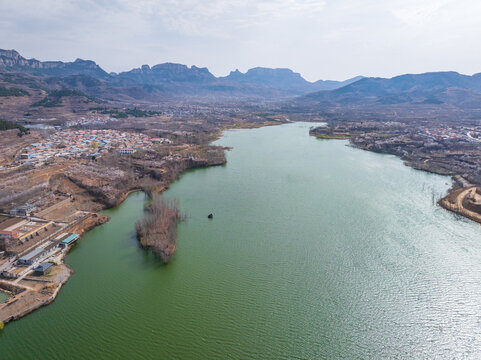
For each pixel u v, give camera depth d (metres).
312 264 125.31
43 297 103.44
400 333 93.06
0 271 114.31
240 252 133.50
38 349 86.81
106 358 84.19
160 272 120.12
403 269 122.06
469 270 121.44
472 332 93.44
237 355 85.38
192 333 92.31
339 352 86.69
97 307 101.94
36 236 138.75
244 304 103.69
